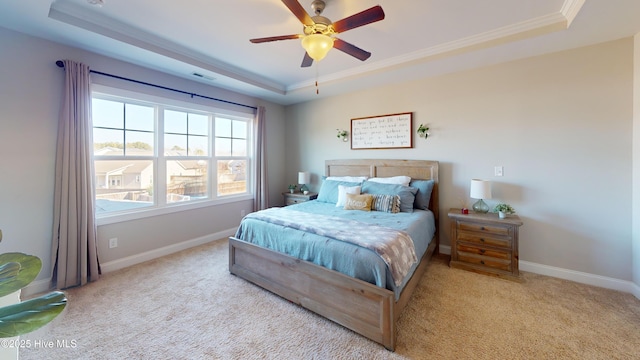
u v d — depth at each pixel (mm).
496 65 2943
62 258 2402
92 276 2562
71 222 2439
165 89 3246
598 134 2463
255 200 4465
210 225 3881
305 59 2379
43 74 2367
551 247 2711
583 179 2541
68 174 2436
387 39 2598
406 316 2012
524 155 2820
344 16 2186
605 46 2410
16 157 2262
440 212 3385
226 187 4172
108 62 2752
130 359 1591
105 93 2748
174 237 3434
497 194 2984
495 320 1960
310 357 1612
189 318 1998
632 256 2350
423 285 2500
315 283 2020
